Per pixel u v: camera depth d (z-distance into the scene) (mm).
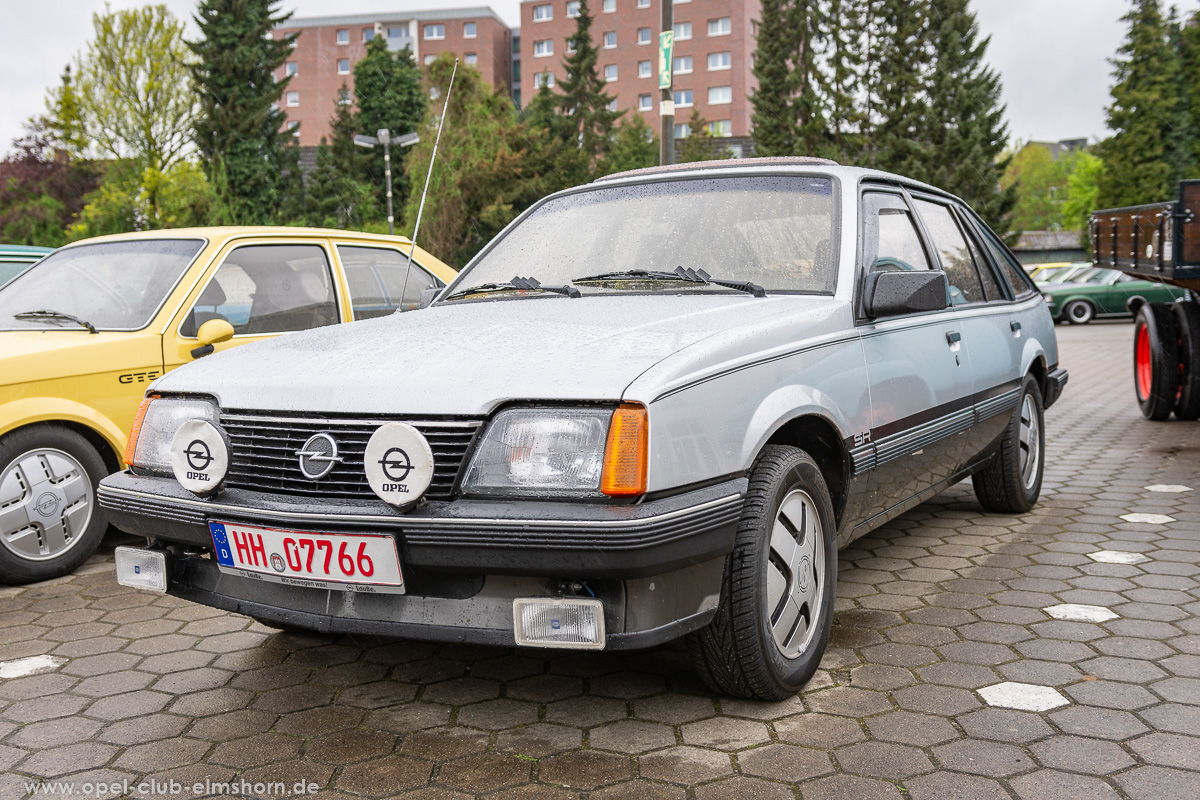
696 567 2398
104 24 37281
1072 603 3674
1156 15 47812
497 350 2551
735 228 3395
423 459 2256
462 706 2822
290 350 2871
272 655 3312
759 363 2654
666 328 2645
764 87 47344
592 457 2234
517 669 3117
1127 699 2764
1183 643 3217
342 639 3467
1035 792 2238
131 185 38219
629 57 78688
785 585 2750
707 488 2387
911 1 43688
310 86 88438
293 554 2443
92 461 4430
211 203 39531
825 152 46188
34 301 4945
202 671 3168
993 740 2516
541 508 2221
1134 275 8375
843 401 3014
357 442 2410
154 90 37969
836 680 2951
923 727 2602
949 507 5453
